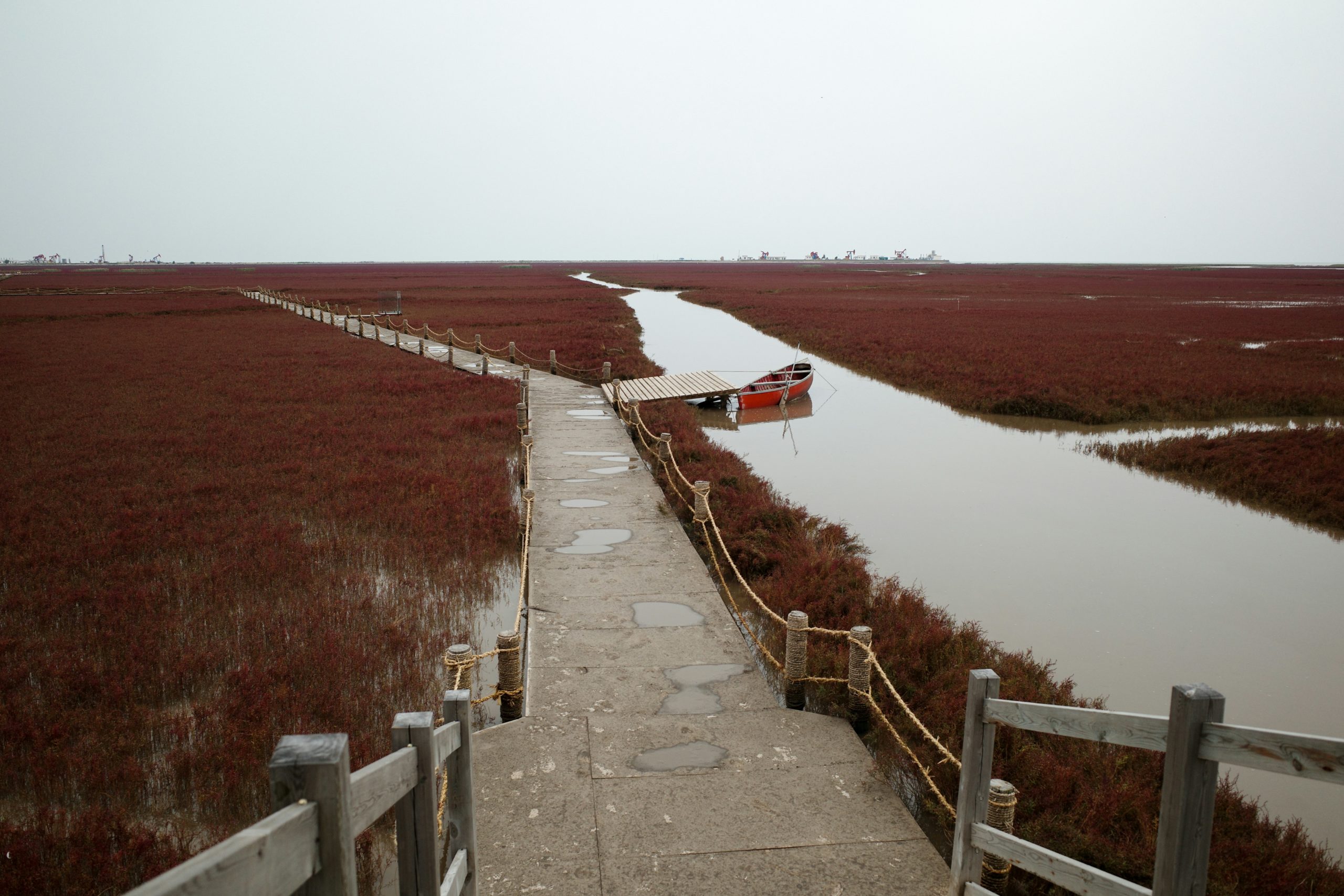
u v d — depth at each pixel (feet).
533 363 101.71
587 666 24.90
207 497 43.93
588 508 42.32
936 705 23.15
